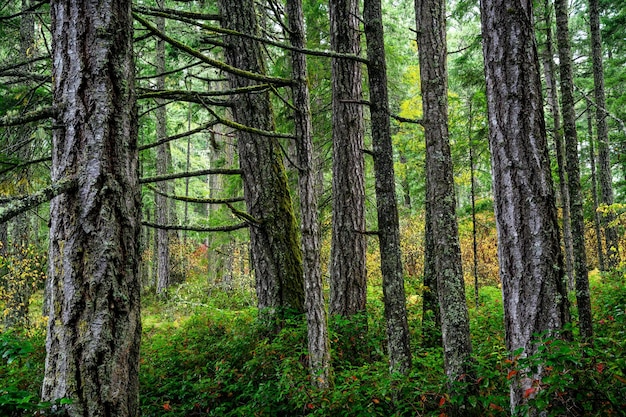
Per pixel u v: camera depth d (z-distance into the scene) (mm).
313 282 5035
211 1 8438
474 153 11273
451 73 11953
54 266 2859
